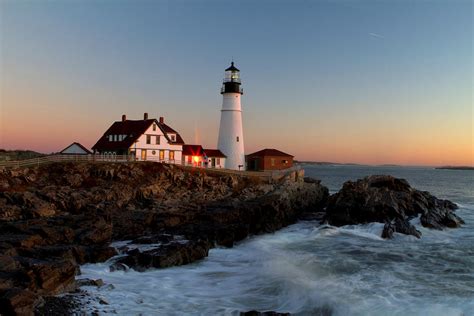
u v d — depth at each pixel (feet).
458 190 306.76
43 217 106.52
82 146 197.88
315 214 151.33
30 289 56.54
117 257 80.94
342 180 437.99
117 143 189.67
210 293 66.03
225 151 214.69
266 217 125.59
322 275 74.74
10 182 128.67
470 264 83.92
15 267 64.34
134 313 56.49
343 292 64.90
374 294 64.23
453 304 60.23
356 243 104.22
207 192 148.36
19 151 219.41
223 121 216.74
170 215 114.11
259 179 171.22
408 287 68.13
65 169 144.05
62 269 60.59
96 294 61.67
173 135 205.36
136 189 135.74
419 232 113.50
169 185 148.25
